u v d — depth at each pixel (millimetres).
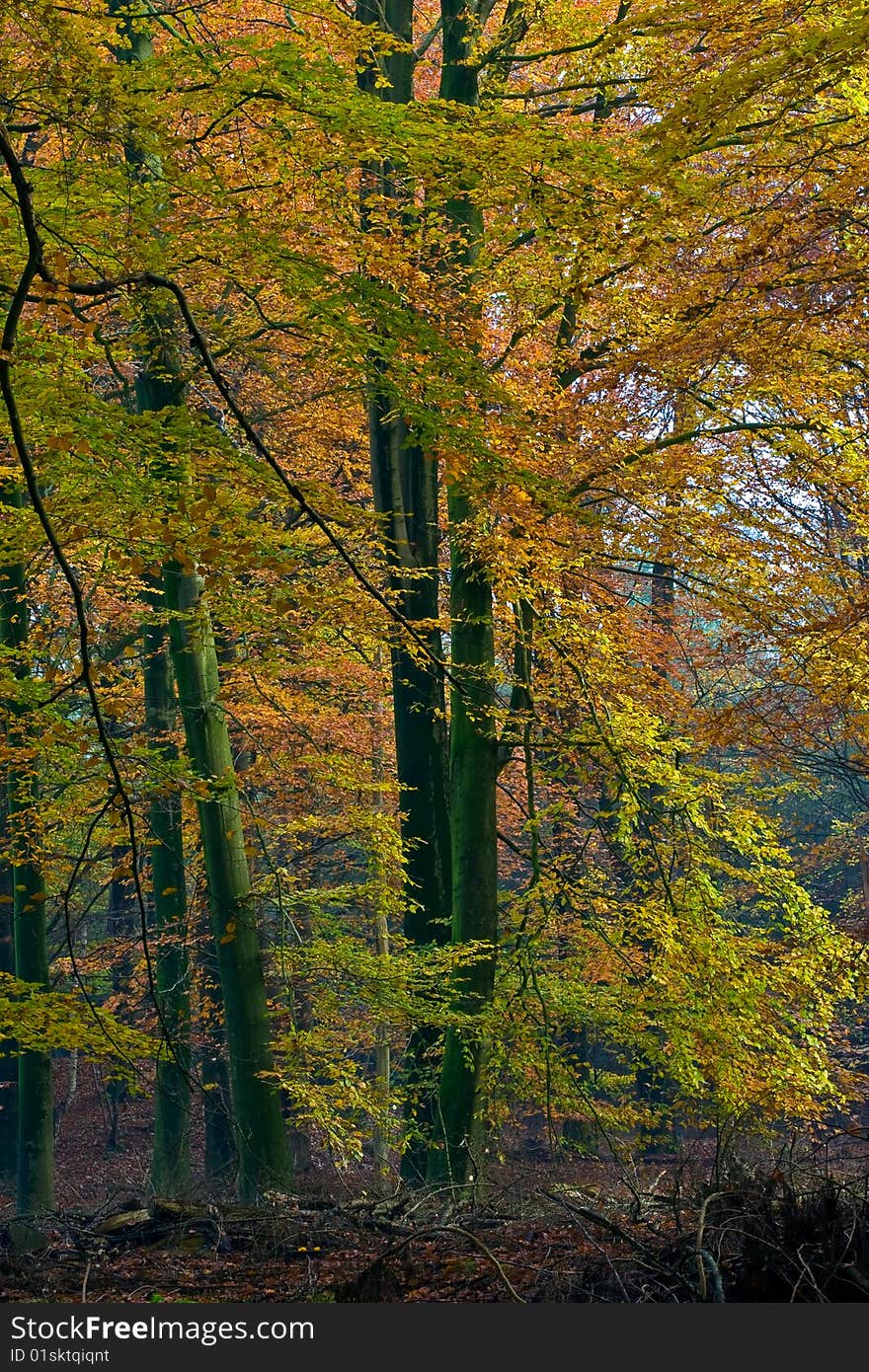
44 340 7641
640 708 12414
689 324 8156
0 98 6117
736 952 11703
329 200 7277
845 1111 11859
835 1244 4988
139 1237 7934
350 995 11594
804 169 7633
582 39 11438
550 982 12445
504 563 10883
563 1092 11969
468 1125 11656
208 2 7438
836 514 13336
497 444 8367
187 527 5977
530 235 10367
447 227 11008
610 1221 6516
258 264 6691
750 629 10281
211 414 12531
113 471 7656
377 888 12195
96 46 7246
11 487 8219
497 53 11820
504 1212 7895
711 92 6215
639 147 7062
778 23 6367
